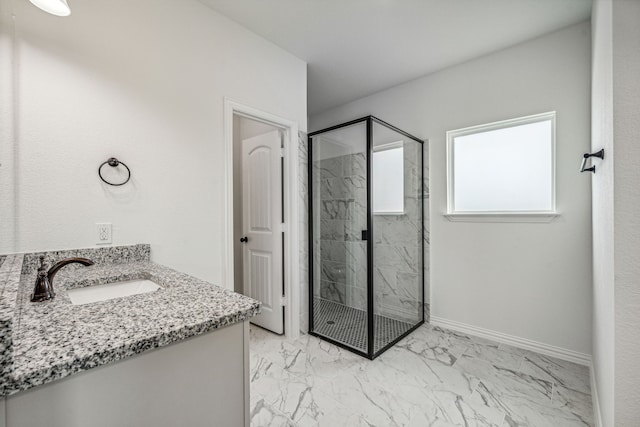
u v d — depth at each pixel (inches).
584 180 80.0
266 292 106.6
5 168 47.7
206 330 29.4
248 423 34.1
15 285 26.4
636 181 36.5
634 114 36.6
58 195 52.8
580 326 80.7
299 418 59.3
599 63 55.2
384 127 95.2
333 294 100.2
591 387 68.2
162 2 67.1
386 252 95.8
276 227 102.1
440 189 107.3
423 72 109.0
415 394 67.1
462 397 65.9
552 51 85.1
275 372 76.6
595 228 66.3
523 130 92.9
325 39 89.4
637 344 36.5
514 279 91.7
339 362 81.8
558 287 84.2
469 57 98.7
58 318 29.4
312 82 116.8
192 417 29.3
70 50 54.3
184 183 70.4
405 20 80.3
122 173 60.6
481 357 84.3
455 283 103.9
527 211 91.7
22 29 49.2
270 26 83.2
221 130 77.9
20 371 19.4
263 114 88.3
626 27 37.2
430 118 110.3
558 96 84.0
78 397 22.7
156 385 26.9
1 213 47.3
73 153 54.5
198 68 73.3
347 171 95.2
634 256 36.6
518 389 68.7
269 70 90.1
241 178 120.9
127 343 24.2
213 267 75.6
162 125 66.7
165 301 35.1
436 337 98.1
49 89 51.9
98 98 57.5
